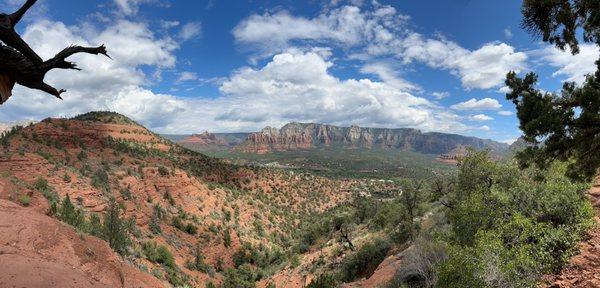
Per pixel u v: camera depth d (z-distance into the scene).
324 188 186.38
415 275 16.92
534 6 8.21
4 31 2.49
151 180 99.88
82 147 105.50
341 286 26.00
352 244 49.56
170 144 172.25
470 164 18.48
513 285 9.66
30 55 2.62
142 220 74.88
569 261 10.27
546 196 12.38
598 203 12.39
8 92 2.64
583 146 7.96
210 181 137.75
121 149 119.88
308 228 100.25
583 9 7.89
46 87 2.84
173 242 75.69
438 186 30.66
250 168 181.75
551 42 8.49
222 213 107.94
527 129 8.17
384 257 32.28
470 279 10.17
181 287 40.59
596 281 8.99
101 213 66.12
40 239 12.80
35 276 9.63
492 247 10.23
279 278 55.41
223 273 75.69
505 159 16.41
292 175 197.50
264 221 119.50
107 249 16.88
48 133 106.25
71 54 2.81
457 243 12.92
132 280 24.53
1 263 9.72
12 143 84.62
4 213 13.35
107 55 2.95
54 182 66.69
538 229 10.80
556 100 8.41
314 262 52.62
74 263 12.94
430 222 30.44
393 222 43.81
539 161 8.69
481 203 13.19
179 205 98.31
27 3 2.61
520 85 8.77
